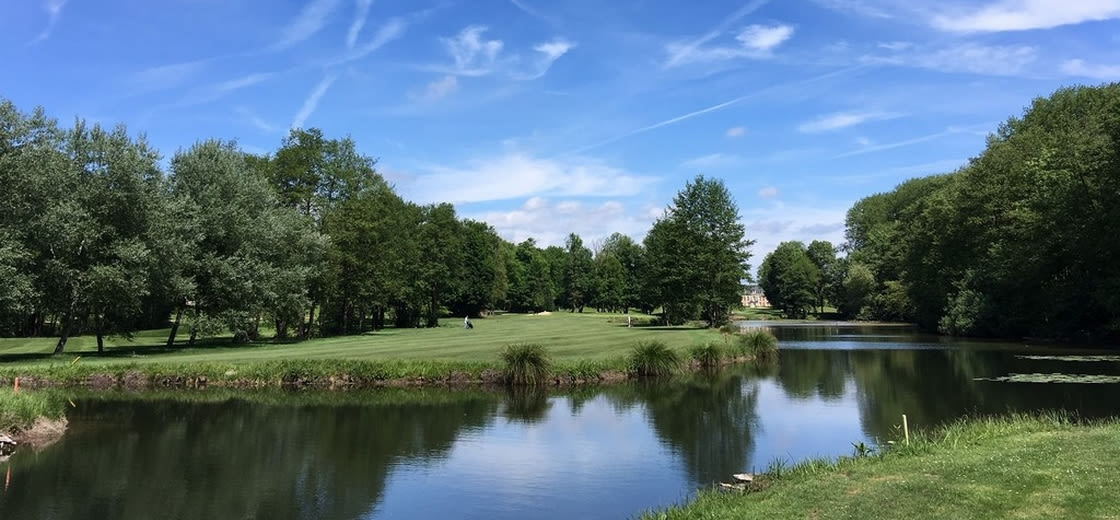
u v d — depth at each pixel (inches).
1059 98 2309.3
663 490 531.5
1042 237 1770.4
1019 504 314.7
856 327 3257.9
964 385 1051.9
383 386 1119.0
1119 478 340.2
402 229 2472.9
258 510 494.9
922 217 2689.5
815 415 855.7
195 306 1708.9
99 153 1395.2
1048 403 856.9
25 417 733.9
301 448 692.7
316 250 1888.5
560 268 5383.9
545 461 631.2
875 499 342.6
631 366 1235.2
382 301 2311.8
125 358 1309.1
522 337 1772.9
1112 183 1542.8
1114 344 1716.3
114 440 731.4
